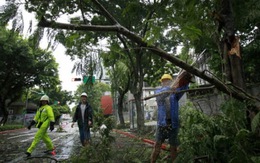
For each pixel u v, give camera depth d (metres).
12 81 30.45
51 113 7.85
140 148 6.24
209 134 3.68
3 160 6.75
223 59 3.68
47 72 32.81
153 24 2.48
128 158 5.59
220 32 3.67
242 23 4.11
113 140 6.38
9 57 26.05
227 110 3.33
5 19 2.78
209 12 3.25
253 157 2.87
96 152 5.88
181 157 3.96
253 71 10.91
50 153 7.92
